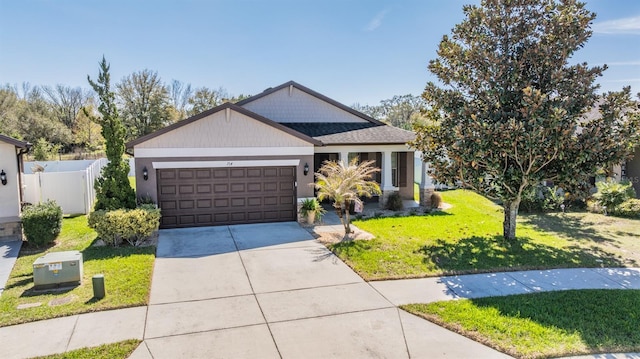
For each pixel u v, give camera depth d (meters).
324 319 6.57
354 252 10.30
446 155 11.43
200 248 10.80
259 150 13.72
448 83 11.34
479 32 11.03
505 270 9.04
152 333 6.03
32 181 14.60
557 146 9.27
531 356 5.42
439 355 5.48
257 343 5.77
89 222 10.68
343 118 19.86
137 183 12.66
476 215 15.78
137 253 10.05
